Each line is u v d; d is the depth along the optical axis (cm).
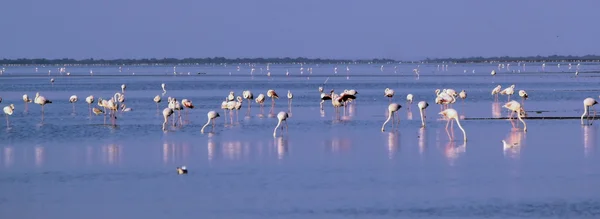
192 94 7838
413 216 2250
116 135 3972
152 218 2270
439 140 3653
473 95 7338
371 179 2739
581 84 9638
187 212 2325
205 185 2666
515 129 4053
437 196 2477
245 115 5044
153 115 5072
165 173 2881
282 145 3538
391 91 6003
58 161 3156
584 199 2422
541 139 3656
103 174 2875
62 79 12862
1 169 2986
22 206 2408
